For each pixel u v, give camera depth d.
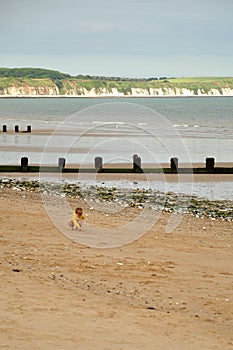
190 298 12.55
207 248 17.84
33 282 12.80
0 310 10.58
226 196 29.67
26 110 168.38
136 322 10.52
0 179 34.47
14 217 21.12
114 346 9.20
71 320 10.31
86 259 15.51
